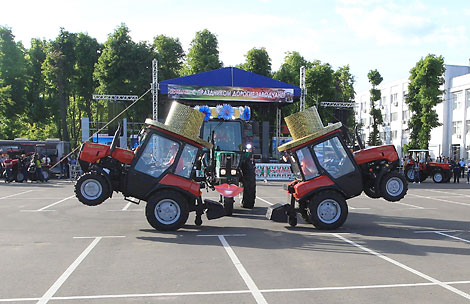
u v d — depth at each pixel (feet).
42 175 83.66
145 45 130.52
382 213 39.75
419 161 94.38
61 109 136.56
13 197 53.78
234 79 88.58
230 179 35.94
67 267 20.29
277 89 89.76
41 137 163.12
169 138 30.27
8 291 16.75
